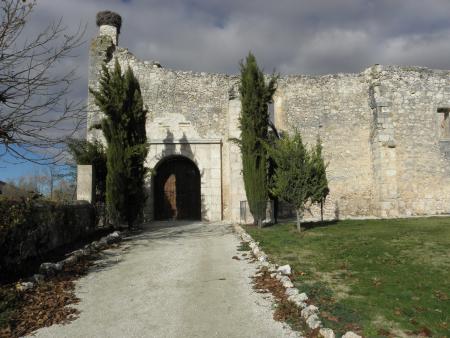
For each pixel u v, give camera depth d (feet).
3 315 17.26
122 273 24.89
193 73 58.13
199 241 35.73
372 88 62.39
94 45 56.80
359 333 15.15
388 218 54.54
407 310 17.46
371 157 62.23
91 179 41.22
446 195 62.80
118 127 41.24
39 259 26.48
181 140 55.93
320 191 40.14
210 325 16.92
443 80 65.10
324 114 62.13
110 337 15.90
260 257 27.27
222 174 56.03
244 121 44.96
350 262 26.17
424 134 63.16
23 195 28.50
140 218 51.19
